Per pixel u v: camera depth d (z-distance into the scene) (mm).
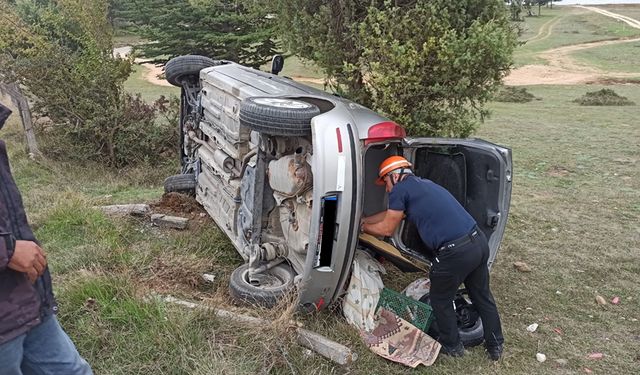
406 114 5246
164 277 4762
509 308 4781
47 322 2406
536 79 29891
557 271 5559
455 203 3852
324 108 4168
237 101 4629
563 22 71125
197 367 3395
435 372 3736
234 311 4031
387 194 4461
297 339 3773
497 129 13875
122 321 3779
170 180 6699
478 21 4828
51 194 7316
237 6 11875
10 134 11367
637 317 4695
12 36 9648
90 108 9758
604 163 10086
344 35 5328
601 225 6867
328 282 3887
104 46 10742
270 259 4367
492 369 3834
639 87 25578
